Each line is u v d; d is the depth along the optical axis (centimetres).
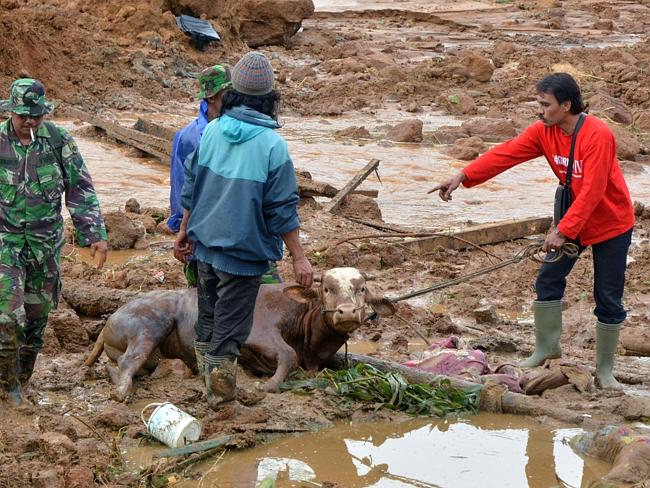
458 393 899
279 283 993
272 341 926
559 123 938
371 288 936
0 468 716
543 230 1591
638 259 1436
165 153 2128
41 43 2905
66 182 845
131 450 789
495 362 1038
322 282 911
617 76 3519
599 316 962
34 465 725
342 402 891
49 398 887
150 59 3253
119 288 1234
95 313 1123
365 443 827
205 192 817
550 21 5328
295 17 4003
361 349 1063
